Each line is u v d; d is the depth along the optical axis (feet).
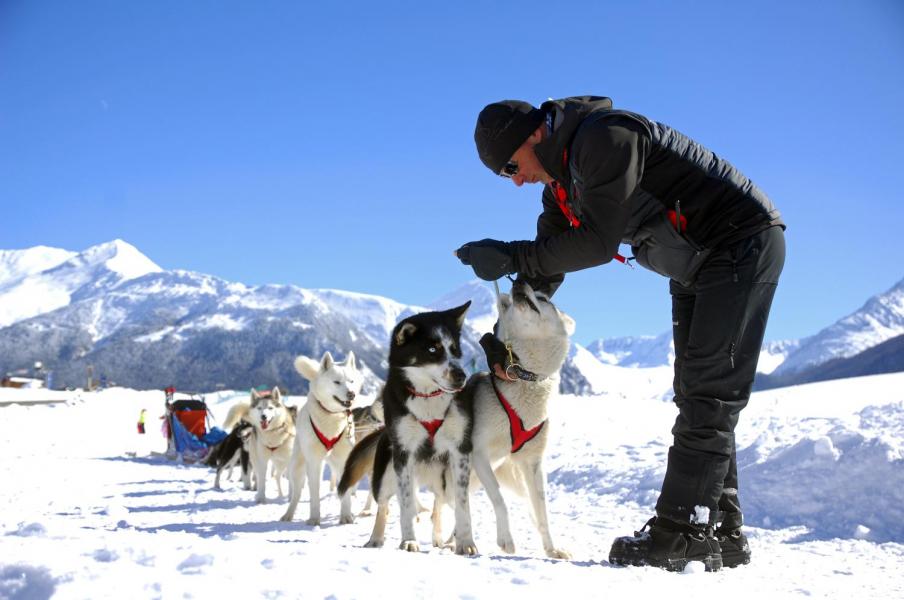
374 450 18.25
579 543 14.88
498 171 11.57
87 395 107.24
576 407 47.26
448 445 13.78
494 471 15.16
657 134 10.55
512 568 9.04
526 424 13.46
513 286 13.65
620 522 18.29
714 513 10.97
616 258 11.98
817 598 9.36
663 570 10.25
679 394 11.73
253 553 8.37
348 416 19.77
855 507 16.60
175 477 35.86
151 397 109.29
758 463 19.71
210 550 8.25
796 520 16.96
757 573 11.17
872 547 14.43
